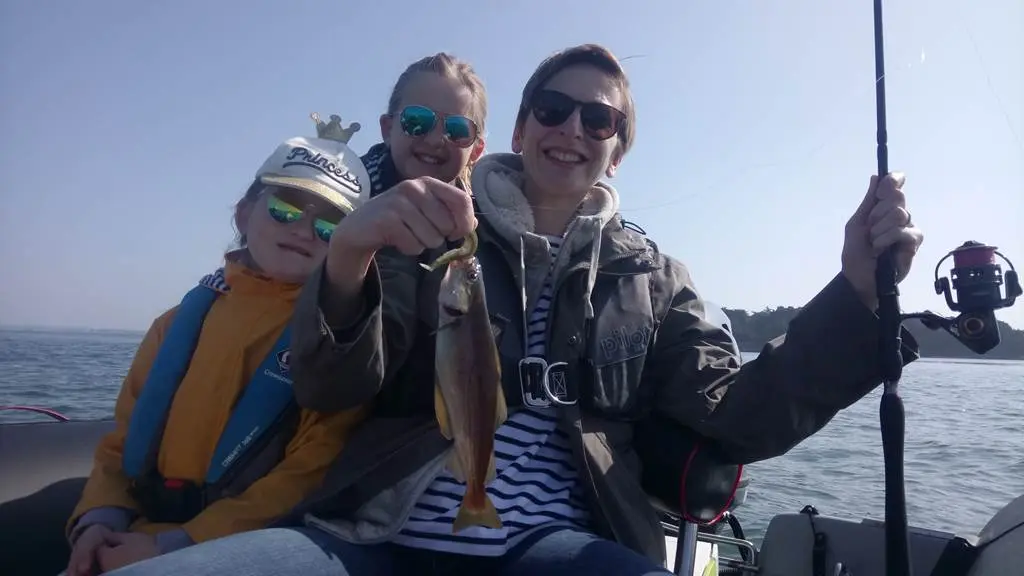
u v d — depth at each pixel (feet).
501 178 3.11
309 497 2.59
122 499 3.01
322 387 2.41
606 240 3.02
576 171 3.11
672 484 2.87
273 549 2.24
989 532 3.07
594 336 2.81
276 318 3.13
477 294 2.18
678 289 3.14
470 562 2.52
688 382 2.90
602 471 2.67
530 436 2.69
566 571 2.30
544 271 2.92
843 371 2.63
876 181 2.58
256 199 3.38
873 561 3.42
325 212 3.19
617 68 3.17
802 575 3.63
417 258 2.85
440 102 4.26
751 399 2.72
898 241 2.47
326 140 3.49
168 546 2.63
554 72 3.15
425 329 2.73
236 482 2.96
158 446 3.02
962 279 2.48
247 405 3.00
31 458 3.67
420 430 2.60
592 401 2.76
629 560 2.30
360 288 2.37
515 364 2.73
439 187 2.17
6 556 3.21
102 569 2.67
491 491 2.54
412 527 2.50
